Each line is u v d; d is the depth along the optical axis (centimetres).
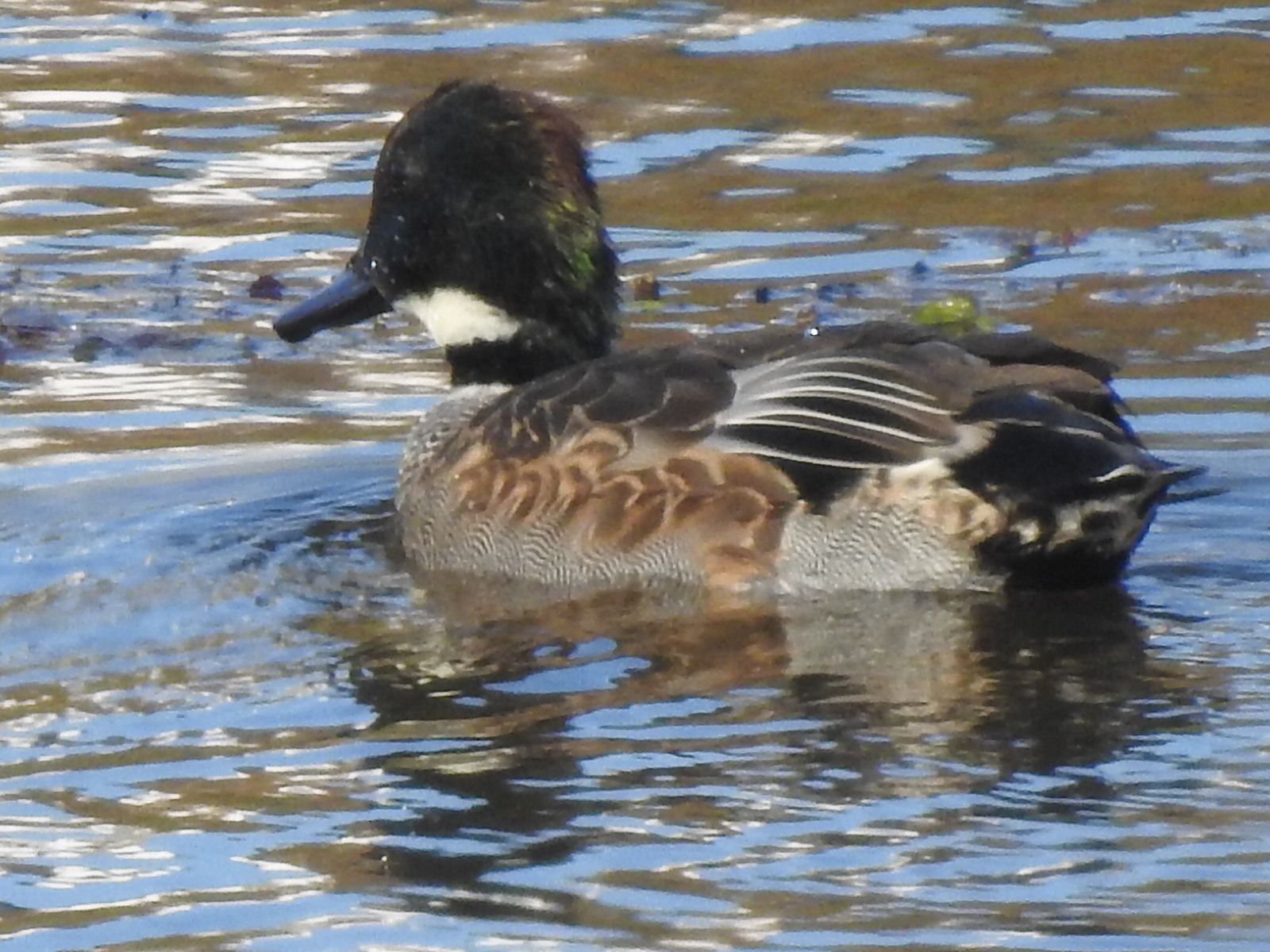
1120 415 1338
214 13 2406
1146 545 1343
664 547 1298
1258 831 978
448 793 1046
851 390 1282
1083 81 2170
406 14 2381
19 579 1334
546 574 1323
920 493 1256
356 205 1992
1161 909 920
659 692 1149
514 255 1458
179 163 2070
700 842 988
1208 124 2075
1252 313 1736
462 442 1387
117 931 950
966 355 1282
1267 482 1438
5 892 982
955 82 2177
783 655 1193
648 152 2056
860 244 1891
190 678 1191
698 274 1844
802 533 1277
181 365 1719
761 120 2111
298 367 1717
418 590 1315
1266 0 2344
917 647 1195
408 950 923
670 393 1322
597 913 939
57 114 2166
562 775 1055
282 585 1324
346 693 1165
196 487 1491
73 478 1507
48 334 1769
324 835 1016
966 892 938
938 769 1047
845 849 976
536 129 1465
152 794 1062
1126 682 1140
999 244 1880
